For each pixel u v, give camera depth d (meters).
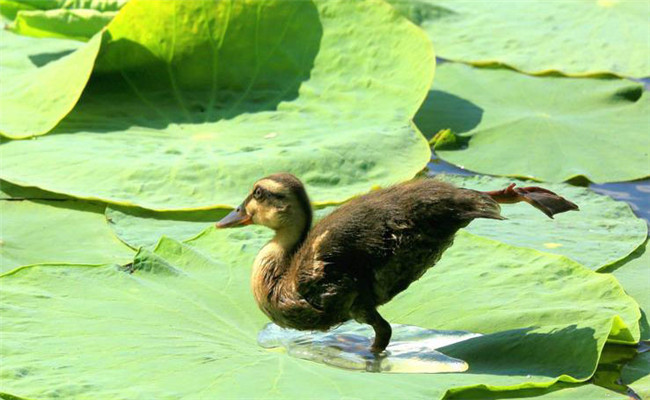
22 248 11.12
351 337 9.47
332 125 13.71
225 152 12.94
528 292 9.80
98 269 10.16
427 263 9.13
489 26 17.47
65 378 8.20
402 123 13.59
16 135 13.23
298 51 14.72
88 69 13.66
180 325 9.27
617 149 13.66
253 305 9.77
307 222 9.47
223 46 14.58
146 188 12.17
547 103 15.05
